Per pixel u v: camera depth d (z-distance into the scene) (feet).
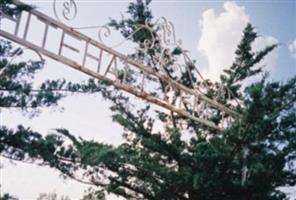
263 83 30.17
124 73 22.94
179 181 32.81
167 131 37.37
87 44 21.34
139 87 23.84
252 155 29.50
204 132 41.86
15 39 19.20
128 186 40.47
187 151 36.63
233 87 42.45
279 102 31.48
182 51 27.20
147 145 35.04
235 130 28.32
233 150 29.27
